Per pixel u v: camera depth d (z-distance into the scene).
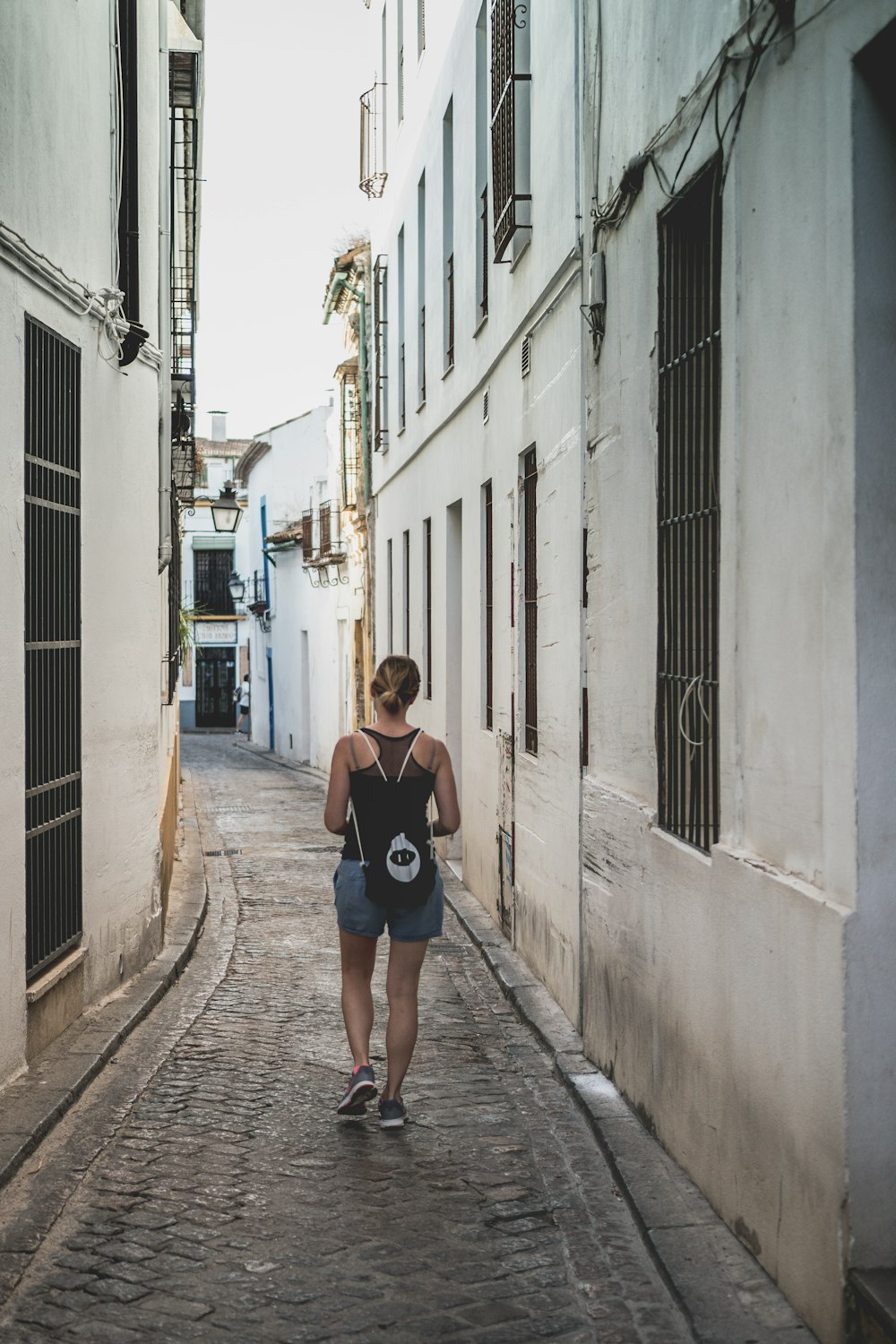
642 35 5.62
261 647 43.53
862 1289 3.27
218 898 12.36
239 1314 3.88
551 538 7.91
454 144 12.34
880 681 3.37
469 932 9.96
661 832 5.17
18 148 6.05
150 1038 7.05
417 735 5.68
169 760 13.84
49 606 6.69
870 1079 3.35
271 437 39.22
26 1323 3.83
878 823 3.35
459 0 11.98
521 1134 5.51
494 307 10.26
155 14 9.38
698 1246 4.16
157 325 9.38
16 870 5.97
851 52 3.35
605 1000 6.13
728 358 4.38
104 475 7.71
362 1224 4.55
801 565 3.73
